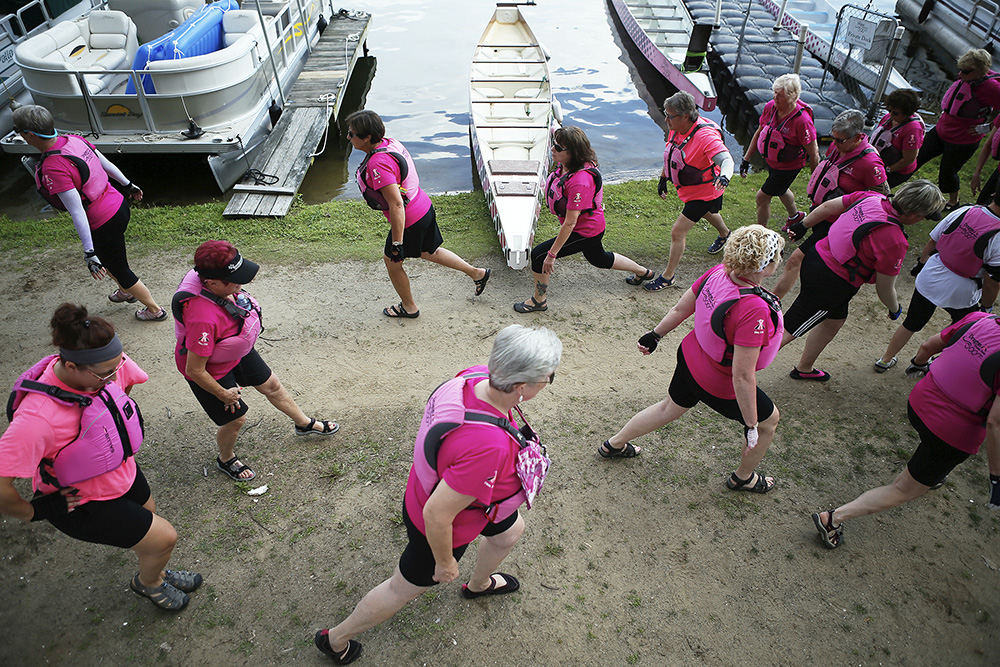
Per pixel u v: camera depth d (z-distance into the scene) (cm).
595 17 1641
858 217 386
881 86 891
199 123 816
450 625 311
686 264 623
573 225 486
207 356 305
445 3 1717
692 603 323
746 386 295
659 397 456
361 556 344
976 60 614
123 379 280
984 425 287
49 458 240
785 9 1421
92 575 332
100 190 447
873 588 331
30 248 634
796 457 407
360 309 550
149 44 797
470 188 884
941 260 403
